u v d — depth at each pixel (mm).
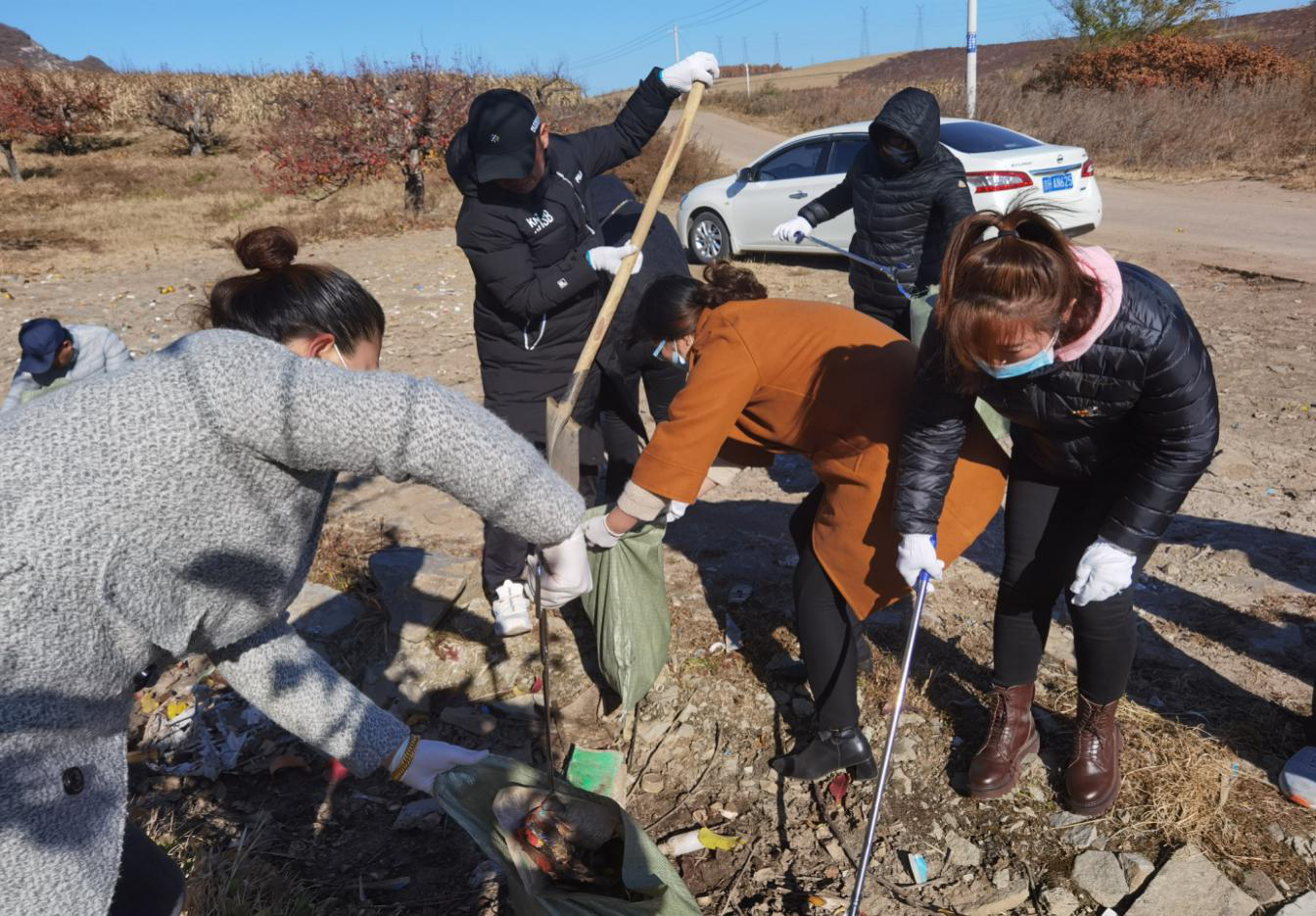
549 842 1924
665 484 2459
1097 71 22828
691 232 11258
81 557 1263
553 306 3184
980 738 2984
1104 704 2592
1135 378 2020
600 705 3248
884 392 2424
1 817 1222
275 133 17484
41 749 1260
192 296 10250
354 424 1354
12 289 10852
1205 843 2555
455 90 15711
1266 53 21672
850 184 4688
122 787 1420
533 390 3441
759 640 3521
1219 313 7641
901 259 4434
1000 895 2451
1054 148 9000
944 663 3354
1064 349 2018
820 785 2854
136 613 1339
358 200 17953
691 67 3490
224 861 2541
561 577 1650
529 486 1485
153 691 3357
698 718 3154
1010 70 40688
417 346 7762
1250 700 3102
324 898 2512
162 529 1330
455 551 4234
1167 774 2766
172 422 1308
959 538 2529
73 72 32281
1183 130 17531
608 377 3590
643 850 1926
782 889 2516
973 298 1884
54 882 1276
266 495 1425
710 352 2520
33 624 1231
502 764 1964
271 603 1587
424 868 2621
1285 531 4191
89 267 12258
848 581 2572
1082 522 2473
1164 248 10242
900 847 2625
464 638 3566
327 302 1598
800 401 2488
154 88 32781
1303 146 16531
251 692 1845
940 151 4336
